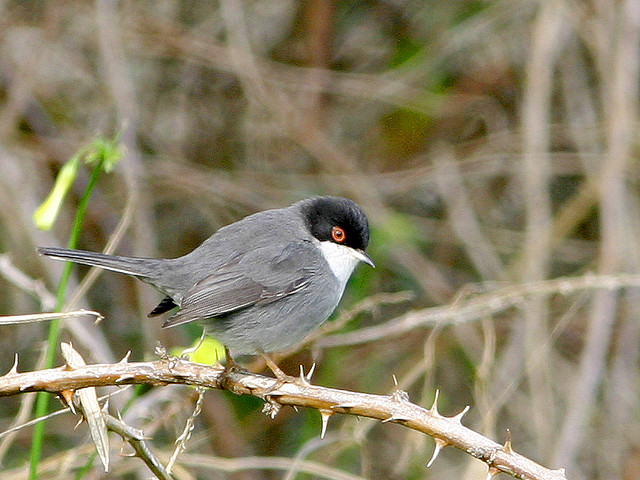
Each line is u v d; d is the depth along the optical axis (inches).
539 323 427.8
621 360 472.1
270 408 213.9
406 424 201.5
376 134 554.9
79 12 511.8
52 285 467.8
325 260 333.1
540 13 491.2
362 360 483.8
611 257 443.2
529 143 473.4
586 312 489.1
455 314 334.6
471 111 542.3
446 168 516.4
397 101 536.7
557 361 478.9
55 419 458.3
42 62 524.4
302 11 552.1
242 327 312.8
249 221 335.6
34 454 223.5
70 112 529.7
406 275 502.3
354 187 511.8
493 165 527.2
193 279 309.3
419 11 550.6
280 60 555.2
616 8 476.7
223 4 518.6
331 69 556.7
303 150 547.8
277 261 319.0
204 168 538.6
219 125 551.2
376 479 445.4
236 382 225.0
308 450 327.3
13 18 503.2
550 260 505.0
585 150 503.2
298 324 323.3
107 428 205.0
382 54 559.8
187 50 518.9
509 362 457.4
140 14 518.6
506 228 538.3
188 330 460.8
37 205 472.1
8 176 466.3
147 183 496.7
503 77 543.2
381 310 498.9
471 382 470.6
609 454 459.5
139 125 527.5
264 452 463.2
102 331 481.7
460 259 532.1
